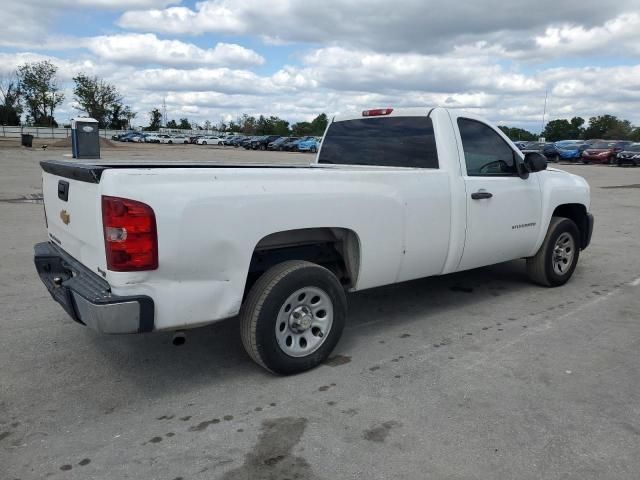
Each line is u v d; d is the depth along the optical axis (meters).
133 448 3.02
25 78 80.50
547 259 6.02
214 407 3.47
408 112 5.14
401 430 3.20
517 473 2.81
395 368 4.06
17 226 9.42
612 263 7.51
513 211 5.39
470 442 3.08
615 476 2.79
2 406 3.47
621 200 15.46
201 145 64.62
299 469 2.84
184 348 4.42
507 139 5.46
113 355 4.26
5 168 22.20
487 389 3.72
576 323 5.05
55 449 3.01
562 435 3.16
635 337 4.70
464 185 4.86
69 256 4.02
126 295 3.18
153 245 3.17
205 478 2.77
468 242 4.97
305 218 3.78
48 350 4.33
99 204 3.19
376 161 5.38
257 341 3.69
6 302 5.45
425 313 5.33
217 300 3.48
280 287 3.69
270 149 53.44
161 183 3.21
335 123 5.88
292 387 3.75
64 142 46.56
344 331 4.83
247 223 3.50
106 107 89.06
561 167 32.88
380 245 4.27
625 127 98.44
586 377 3.92
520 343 4.55
